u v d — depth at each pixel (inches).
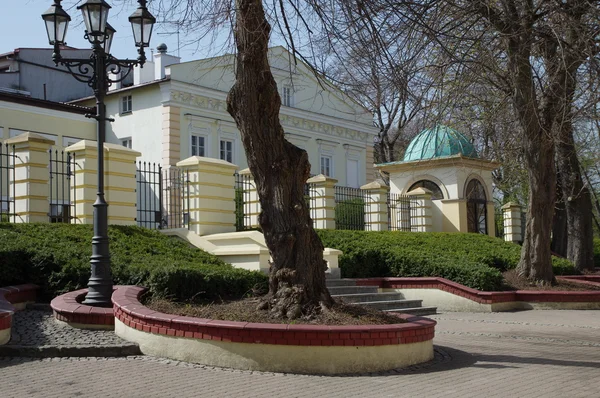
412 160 1154.7
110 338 374.3
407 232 956.0
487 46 622.5
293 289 383.2
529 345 450.3
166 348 351.9
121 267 471.5
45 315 432.1
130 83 1507.1
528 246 775.7
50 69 1526.8
